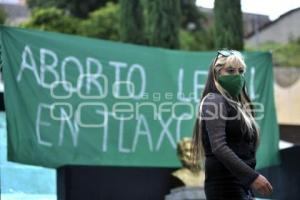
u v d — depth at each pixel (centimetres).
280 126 1080
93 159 793
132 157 818
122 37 1134
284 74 1455
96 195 848
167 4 1086
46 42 776
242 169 357
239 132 376
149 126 830
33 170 816
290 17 1905
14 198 779
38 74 766
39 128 758
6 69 744
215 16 1071
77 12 2750
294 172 873
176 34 1091
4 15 2647
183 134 842
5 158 809
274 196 891
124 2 1134
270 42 1994
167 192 885
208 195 375
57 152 770
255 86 885
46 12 2562
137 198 877
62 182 804
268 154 877
